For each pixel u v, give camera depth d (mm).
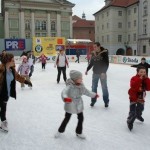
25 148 4172
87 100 7898
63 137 4672
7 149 4129
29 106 7152
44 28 59750
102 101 7809
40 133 4891
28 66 10398
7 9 56531
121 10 61812
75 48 38812
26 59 10344
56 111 6566
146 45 54281
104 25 65062
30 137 4676
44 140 4527
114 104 7402
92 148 4184
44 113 6367
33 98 8352
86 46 40281
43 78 14297
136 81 4938
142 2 55125
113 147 4230
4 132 4934
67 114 4527
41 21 59281
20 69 10320
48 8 59188
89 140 4535
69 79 4359
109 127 5270
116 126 5340
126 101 7852
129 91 5074
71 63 30641
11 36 57562
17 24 57750
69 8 61281
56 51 33875
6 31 57031
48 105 7277
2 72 4660
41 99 8188
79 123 4555
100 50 6918
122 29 62406
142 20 55406
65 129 5074
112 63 30109
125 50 62656
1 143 4383
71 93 4355
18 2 57062
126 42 62594
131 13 59875
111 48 61875
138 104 5133
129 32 61406
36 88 10547
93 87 7051
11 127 5246
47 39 33438
